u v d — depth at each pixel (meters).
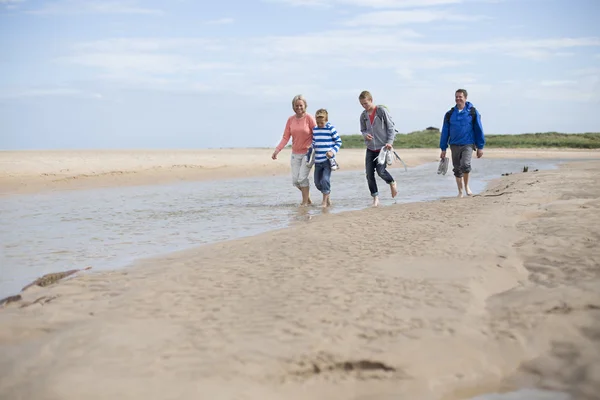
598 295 3.50
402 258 4.75
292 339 3.01
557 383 2.50
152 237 6.92
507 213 7.23
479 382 2.57
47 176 15.30
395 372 2.66
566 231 5.63
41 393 2.43
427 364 2.71
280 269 4.55
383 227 6.46
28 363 2.77
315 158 10.01
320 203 10.77
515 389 2.49
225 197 12.11
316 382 2.58
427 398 2.45
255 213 9.22
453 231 5.97
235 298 3.78
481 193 11.30
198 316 3.43
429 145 59.62
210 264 4.87
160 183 16.14
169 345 2.95
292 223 8.01
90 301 3.87
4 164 16.19
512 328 3.09
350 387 2.55
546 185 11.56
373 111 9.83
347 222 7.01
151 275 4.59
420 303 3.53
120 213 9.34
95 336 3.09
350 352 2.83
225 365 2.71
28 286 4.43
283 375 2.63
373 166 9.98
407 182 16.22
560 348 2.83
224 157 24.39
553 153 40.31
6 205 10.54
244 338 3.04
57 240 6.73
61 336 3.13
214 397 2.39
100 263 5.38
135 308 3.62
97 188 14.34
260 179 18.08
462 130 10.24
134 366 2.69
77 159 19.33
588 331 2.99
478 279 4.05
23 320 3.50
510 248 5.07
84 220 8.48
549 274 4.15
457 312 3.36
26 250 6.12
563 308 3.33
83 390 2.44
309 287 3.96
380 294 3.73
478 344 2.91
